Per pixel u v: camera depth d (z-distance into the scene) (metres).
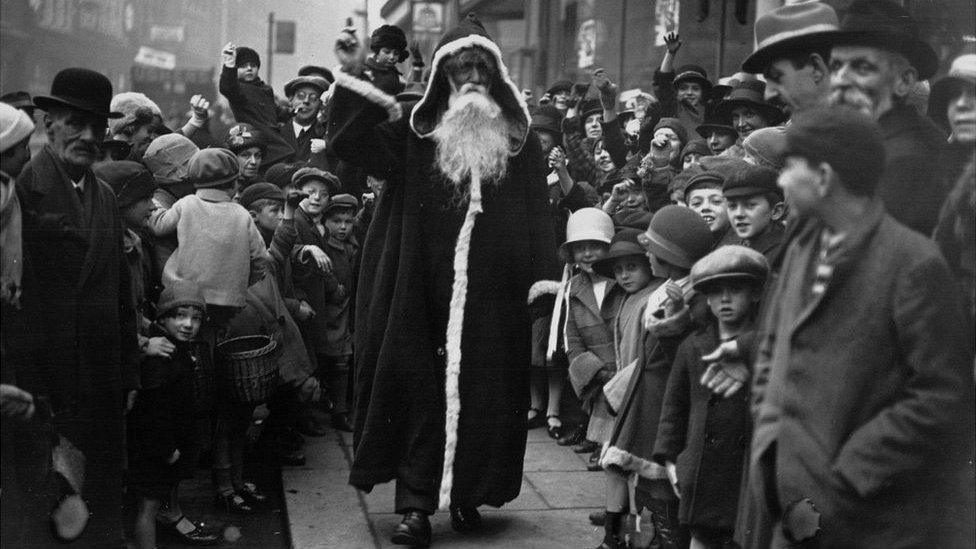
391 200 5.31
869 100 3.15
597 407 5.54
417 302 5.13
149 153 6.06
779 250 3.18
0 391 3.54
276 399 6.41
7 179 3.66
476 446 5.09
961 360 2.67
